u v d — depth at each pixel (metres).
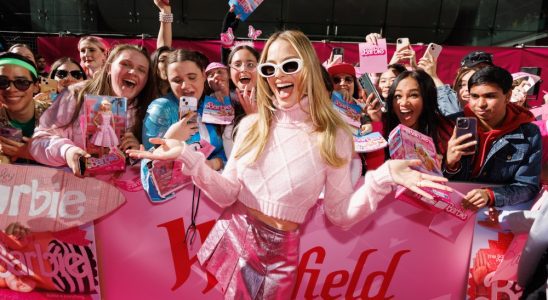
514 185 2.22
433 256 2.32
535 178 2.22
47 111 2.35
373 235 2.31
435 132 2.59
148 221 2.28
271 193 1.77
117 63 2.47
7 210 2.27
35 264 2.31
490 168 2.32
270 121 1.84
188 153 1.70
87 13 8.88
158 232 2.29
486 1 8.98
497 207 2.21
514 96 3.78
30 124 2.56
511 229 2.25
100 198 2.27
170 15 3.92
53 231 2.29
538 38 9.00
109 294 2.33
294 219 1.78
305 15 8.91
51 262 2.31
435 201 2.15
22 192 2.26
